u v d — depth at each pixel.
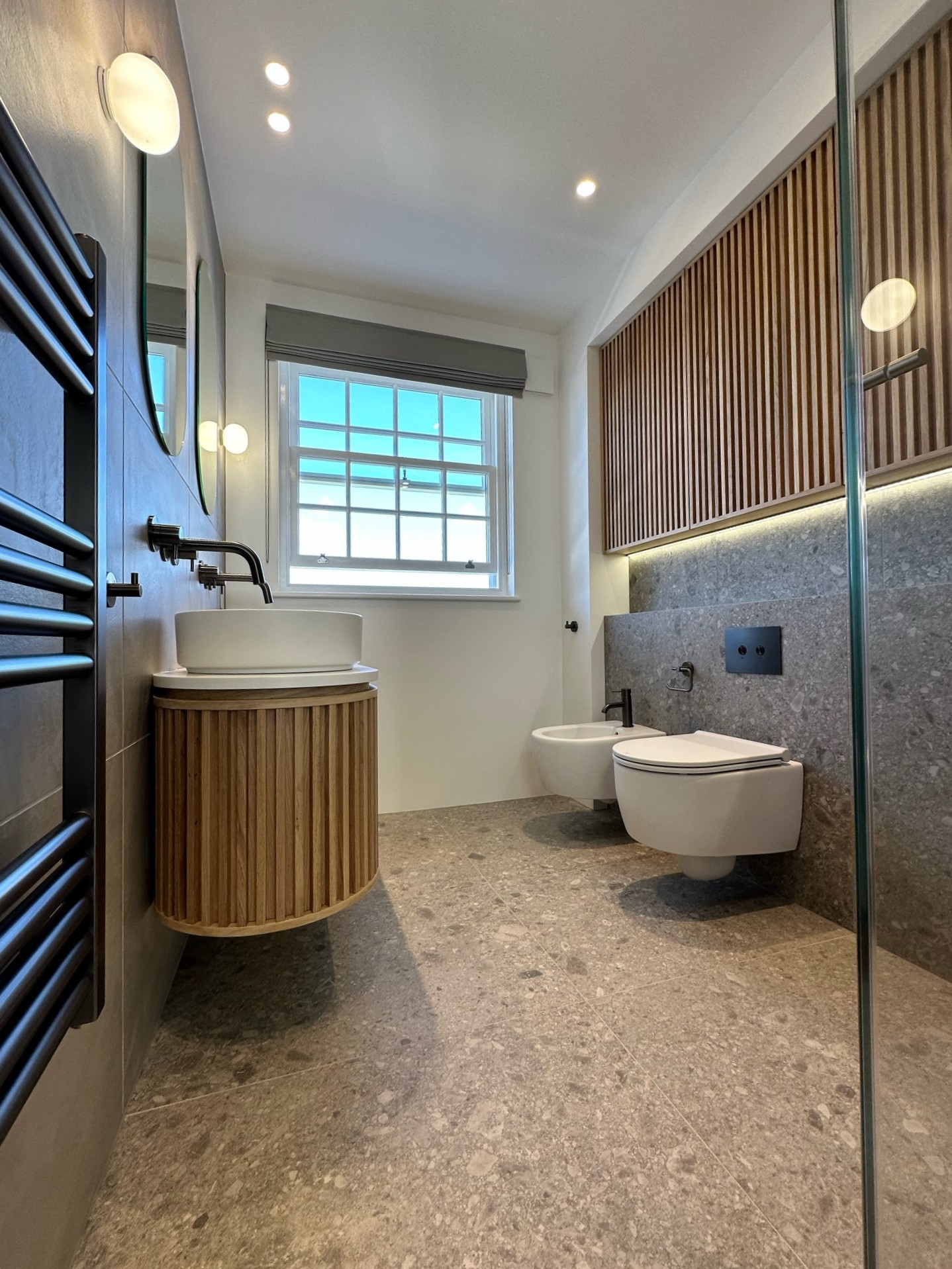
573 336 2.81
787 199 1.71
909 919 1.03
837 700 1.56
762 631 1.79
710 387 2.03
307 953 1.40
